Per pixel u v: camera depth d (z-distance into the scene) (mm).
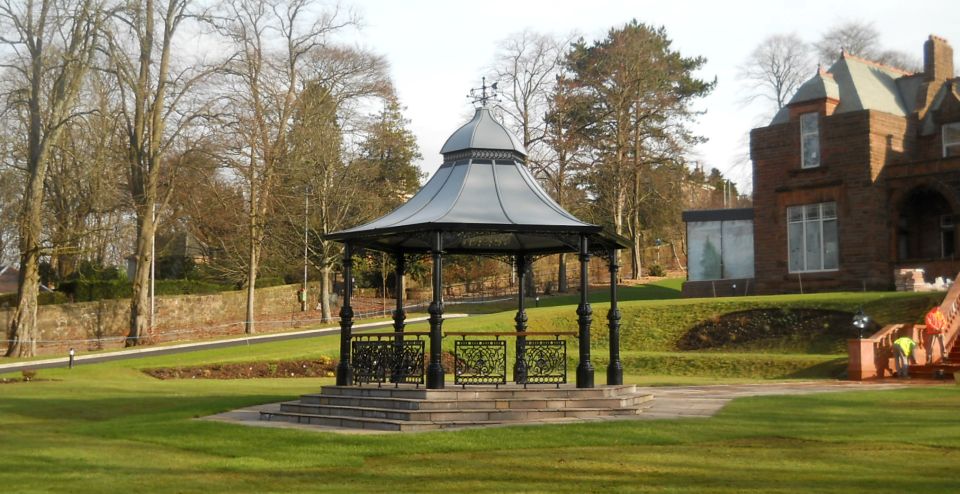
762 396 20047
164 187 48125
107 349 43875
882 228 40469
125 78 43281
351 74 53062
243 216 50812
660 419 15875
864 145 40719
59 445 14414
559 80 58938
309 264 56406
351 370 18703
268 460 12781
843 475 10930
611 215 64250
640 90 58969
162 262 62250
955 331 28969
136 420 17359
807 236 42625
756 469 11453
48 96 40688
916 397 19219
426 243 21094
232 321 56062
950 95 41750
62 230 43125
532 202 18812
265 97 47688
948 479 10578
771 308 36000
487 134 19719
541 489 10594
